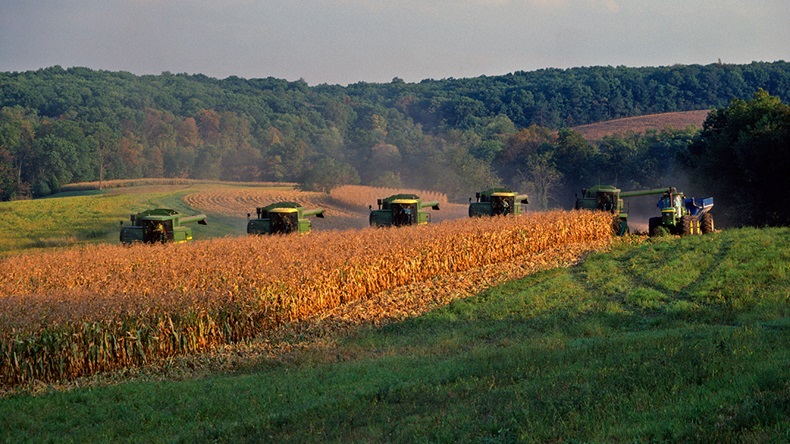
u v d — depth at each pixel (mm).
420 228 45438
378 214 56625
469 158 144875
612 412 13961
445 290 36562
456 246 42344
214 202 107062
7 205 98688
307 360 23781
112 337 23703
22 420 18031
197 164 191500
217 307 26562
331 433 14930
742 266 36812
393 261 37625
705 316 27000
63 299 25547
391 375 20500
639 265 40562
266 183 164250
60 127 175375
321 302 32281
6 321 22312
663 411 13555
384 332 28359
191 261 35938
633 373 16844
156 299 25641
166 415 18047
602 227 55094
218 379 21844
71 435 16875
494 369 19578
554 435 13086
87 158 170000
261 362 24109
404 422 15211
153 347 24750
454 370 19953
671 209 52281
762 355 17328
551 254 47906
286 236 46625
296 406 17891
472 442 13352
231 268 33188
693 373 16141
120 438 16406
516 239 47656
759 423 12242
